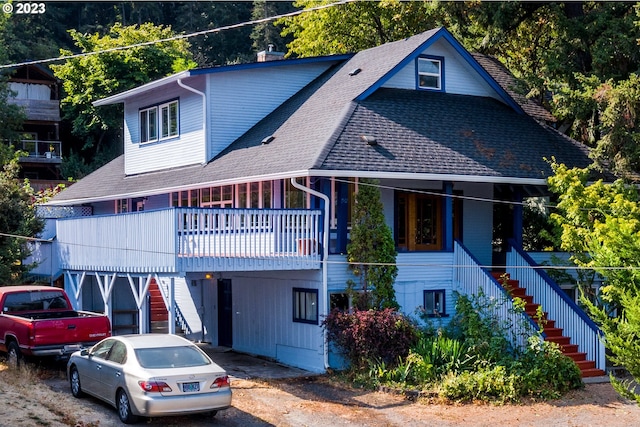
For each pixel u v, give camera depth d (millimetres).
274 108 28781
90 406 17203
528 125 27406
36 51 63531
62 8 72562
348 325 21109
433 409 18266
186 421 16484
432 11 34938
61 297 22734
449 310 24000
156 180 28828
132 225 22281
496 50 36531
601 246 20297
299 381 20859
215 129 27391
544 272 24016
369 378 20422
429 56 26938
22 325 20203
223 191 26531
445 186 24312
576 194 22531
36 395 17953
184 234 20297
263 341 24453
